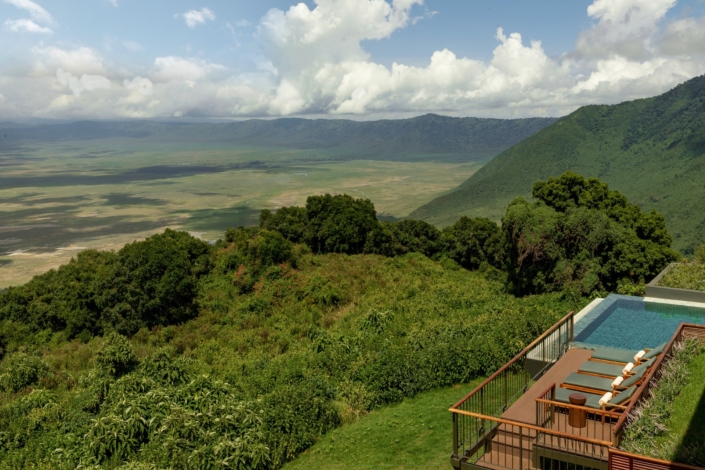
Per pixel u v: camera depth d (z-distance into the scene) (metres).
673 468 7.85
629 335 17.73
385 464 13.59
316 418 16.27
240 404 16.38
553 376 13.27
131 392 18.91
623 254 31.02
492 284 42.81
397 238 57.66
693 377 11.18
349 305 38.53
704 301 21.19
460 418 13.62
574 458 9.37
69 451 16.44
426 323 27.38
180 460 14.13
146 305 36.69
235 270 43.78
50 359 31.12
